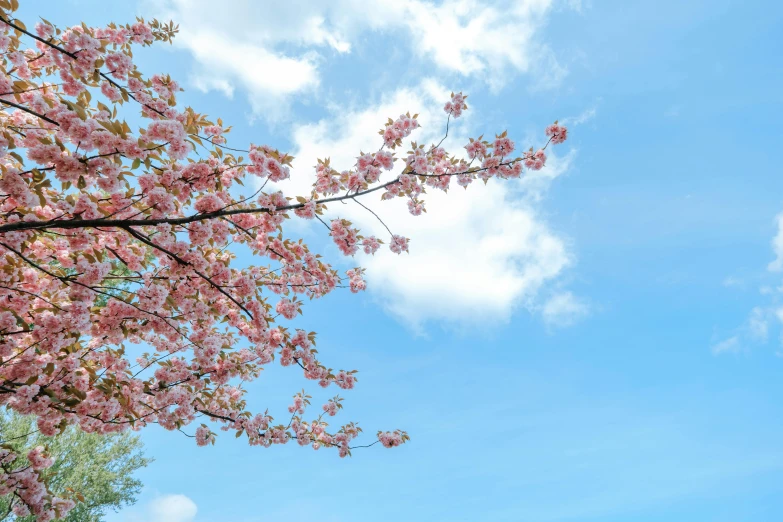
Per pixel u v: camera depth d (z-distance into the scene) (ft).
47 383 15.03
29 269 16.83
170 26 19.17
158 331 16.93
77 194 14.17
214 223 16.28
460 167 20.04
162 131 12.90
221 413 22.22
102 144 11.93
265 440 22.49
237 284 18.31
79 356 16.76
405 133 18.79
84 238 14.02
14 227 12.34
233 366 19.69
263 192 16.67
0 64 14.66
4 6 11.81
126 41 18.42
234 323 21.45
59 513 16.66
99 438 51.26
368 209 18.03
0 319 12.96
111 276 15.15
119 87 14.30
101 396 16.11
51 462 17.31
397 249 20.11
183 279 16.90
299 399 25.27
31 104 12.41
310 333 21.26
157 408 18.22
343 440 24.70
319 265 20.92
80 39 12.88
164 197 14.03
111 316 15.84
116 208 14.39
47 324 13.56
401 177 18.71
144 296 15.40
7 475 15.49
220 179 15.98
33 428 43.11
